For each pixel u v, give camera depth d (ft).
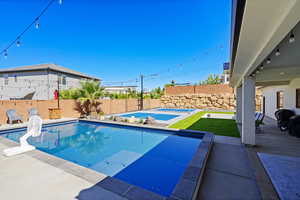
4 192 7.44
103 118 34.09
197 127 24.34
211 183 8.70
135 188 7.48
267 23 5.70
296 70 15.42
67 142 20.04
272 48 7.70
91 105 40.75
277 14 5.07
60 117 34.76
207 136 16.48
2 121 28.02
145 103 61.46
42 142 20.07
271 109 33.94
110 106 45.73
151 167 12.55
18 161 10.98
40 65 61.05
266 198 7.27
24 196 7.12
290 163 10.97
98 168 12.49
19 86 56.59
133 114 45.88
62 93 41.09
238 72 15.85
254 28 6.13
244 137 15.21
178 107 64.34
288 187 8.08
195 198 7.16
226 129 22.74
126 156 14.99
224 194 7.70
